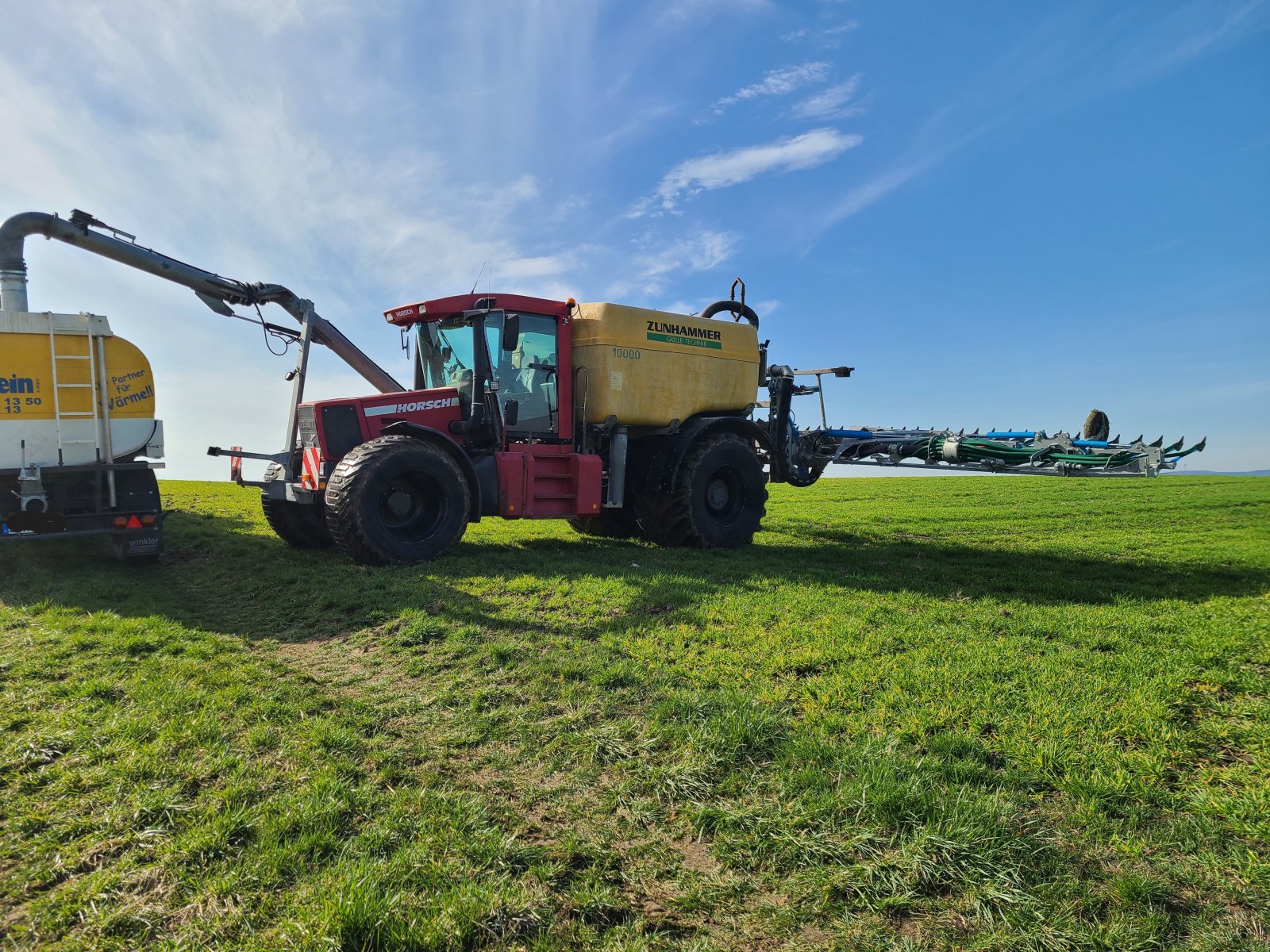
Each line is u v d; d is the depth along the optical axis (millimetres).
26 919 2373
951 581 7781
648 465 10352
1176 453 9336
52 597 6715
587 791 3297
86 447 8641
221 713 3988
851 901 2502
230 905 2418
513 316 8742
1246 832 2811
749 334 11203
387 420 8852
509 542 10656
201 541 10492
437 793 3191
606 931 2395
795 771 3295
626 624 5777
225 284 10312
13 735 3711
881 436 12086
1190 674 4496
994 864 2602
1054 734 3596
